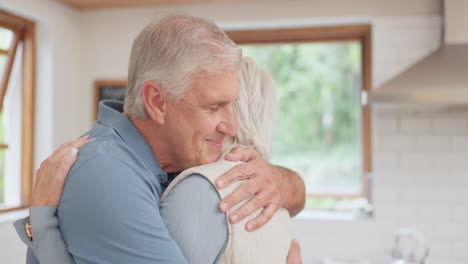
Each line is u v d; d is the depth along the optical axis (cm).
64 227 71
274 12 306
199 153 81
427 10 290
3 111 291
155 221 70
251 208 75
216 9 311
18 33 284
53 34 296
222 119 80
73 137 318
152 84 77
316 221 299
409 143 294
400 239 294
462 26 272
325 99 338
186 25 76
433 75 252
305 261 300
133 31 323
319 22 310
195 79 75
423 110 288
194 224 71
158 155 85
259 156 87
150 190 75
